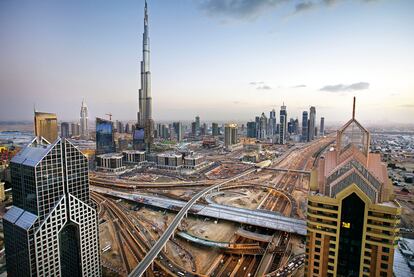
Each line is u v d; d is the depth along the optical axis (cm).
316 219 13575
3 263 19350
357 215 12656
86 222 15562
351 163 13688
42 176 13400
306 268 14112
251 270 19900
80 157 15238
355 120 14612
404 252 19412
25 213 13925
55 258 14288
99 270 16612
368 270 12556
